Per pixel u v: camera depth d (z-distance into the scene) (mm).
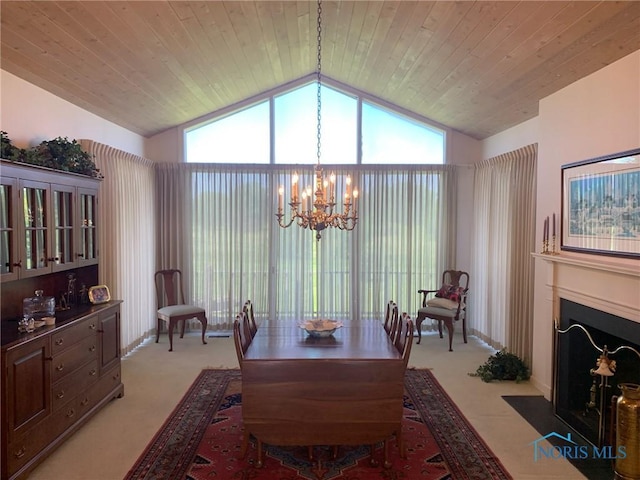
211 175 6086
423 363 4918
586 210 3318
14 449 2549
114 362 3842
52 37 3078
